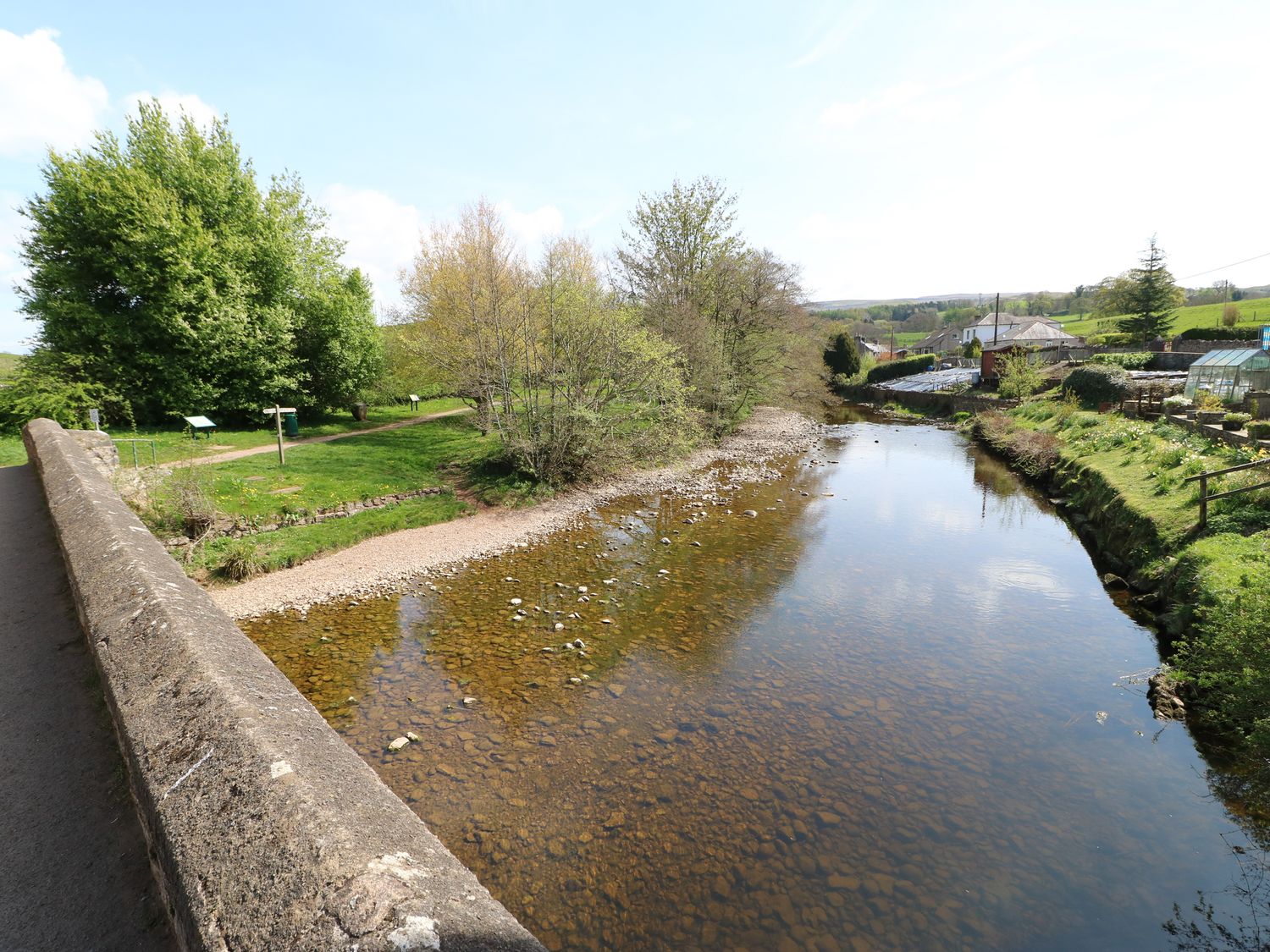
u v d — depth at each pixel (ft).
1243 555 31.45
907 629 36.14
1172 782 22.67
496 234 72.33
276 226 90.27
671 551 51.39
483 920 5.91
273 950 5.14
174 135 83.46
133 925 7.41
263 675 9.62
